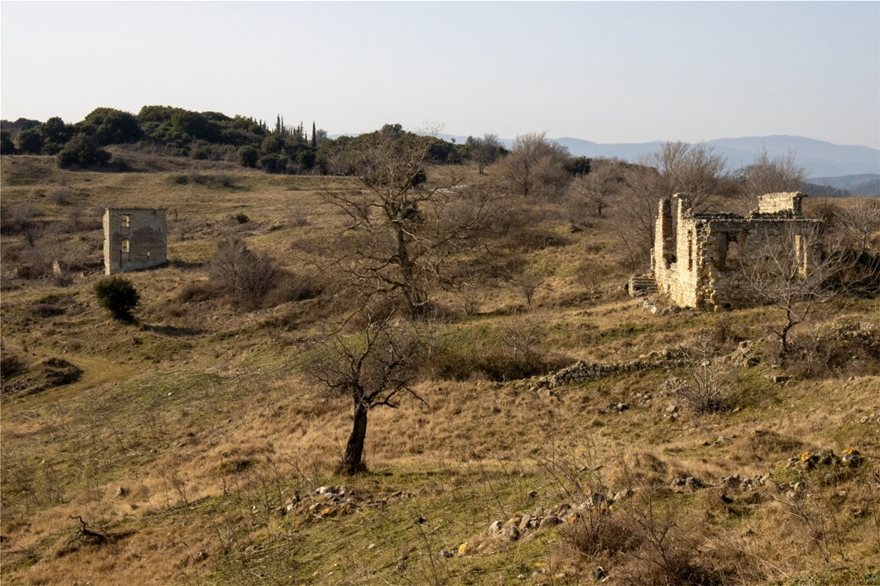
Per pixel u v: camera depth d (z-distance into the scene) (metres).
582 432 23.14
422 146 49.59
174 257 72.75
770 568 10.34
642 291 38.91
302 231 75.56
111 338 50.53
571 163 107.25
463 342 33.66
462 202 64.62
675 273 35.03
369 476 19.95
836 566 9.94
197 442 29.22
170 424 32.38
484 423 25.02
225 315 53.38
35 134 146.50
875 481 12.22
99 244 82.31
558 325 33.78
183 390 37.97
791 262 30.47
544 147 100.19
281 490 20.00
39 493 25.86
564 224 67.19
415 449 23.47
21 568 18.38
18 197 104.81
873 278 32.69
